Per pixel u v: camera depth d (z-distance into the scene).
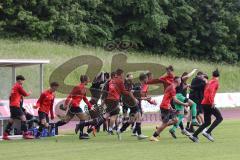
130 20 129.50
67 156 31.44
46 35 109.81
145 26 129.12
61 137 43.56
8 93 60.03
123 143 38.56
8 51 90.06
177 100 39.09
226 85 108.94
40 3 110.50
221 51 139.75
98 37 121.38
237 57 142.75
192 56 138.88
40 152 33.47
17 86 41.44
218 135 44.28
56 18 111.56
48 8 111.62
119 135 41.31
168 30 138.25
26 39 105.31
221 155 31.70
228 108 85.19
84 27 114.94
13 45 94.75
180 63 112.25
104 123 47.97
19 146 36.84
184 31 137.62
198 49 139.75
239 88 110.19
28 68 81.69
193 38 137.50
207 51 140.38
